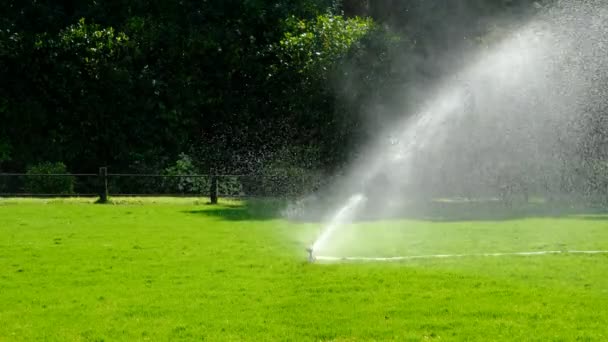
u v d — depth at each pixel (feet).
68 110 74.49
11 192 69.51
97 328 22.65
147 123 76.28
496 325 22.50
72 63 74.02
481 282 28.35
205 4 82.64
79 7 82.69
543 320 23.03
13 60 72.90
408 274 29.96
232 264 32.81
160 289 27.78
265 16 80.38
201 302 25.68
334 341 21.22
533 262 32.73
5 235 42.86
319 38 77.56
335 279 29.09
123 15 81.87
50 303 25.81
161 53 77.05
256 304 25.34
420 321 23.00
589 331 21.86
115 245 38.78
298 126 77.15
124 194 71.56
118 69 74.90
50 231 44.78
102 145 75.46
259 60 79.05
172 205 64.75
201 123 78.79
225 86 78.59
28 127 73.72
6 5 80.23
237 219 52.65
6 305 25.54
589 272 30.25
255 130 78.54
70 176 70.38
